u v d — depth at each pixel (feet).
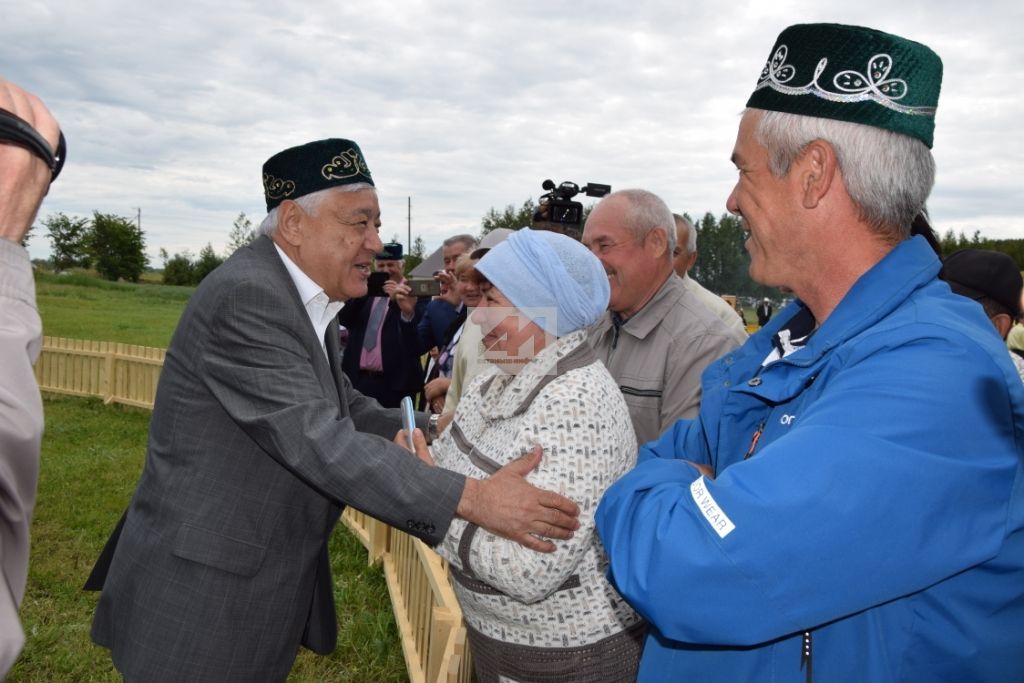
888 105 3.55
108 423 31.19
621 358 8.94
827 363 3.54
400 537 13.75
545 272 5.81
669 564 3.28
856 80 3.58
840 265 3.77
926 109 3.63
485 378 7.13
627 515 3.71
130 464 24.64
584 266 5.96
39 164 2.79
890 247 3.73
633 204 8.78
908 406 3.07
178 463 6.97
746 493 3.18
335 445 6.28
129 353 35.06
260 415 6.48
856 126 3.59
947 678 3.24
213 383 6.77
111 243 191.42
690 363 8.31
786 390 3.70
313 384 6.66
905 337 3.27
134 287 151.43
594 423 5.64
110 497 20.94
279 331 6.70
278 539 7.03
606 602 5.80
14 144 2.70
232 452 6.90
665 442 5.24
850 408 3.17
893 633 3.26
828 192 3.71
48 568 16.07
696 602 3.21
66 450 26.35
